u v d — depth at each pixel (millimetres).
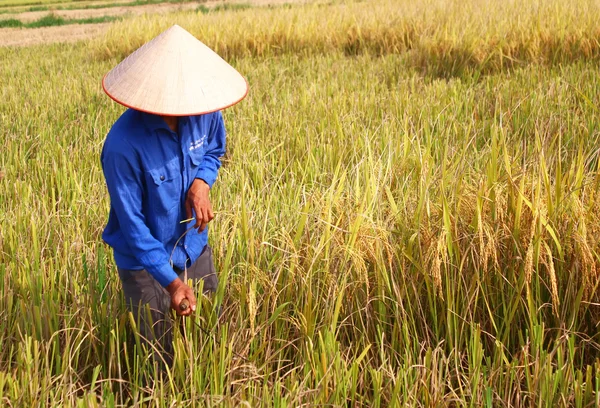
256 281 3010
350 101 7246
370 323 3064
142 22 15094
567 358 2861
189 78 2584
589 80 7504
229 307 3051
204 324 2945
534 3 11648
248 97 7855
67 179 5008
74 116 7625
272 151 5266
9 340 2949
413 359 2889
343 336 3021
